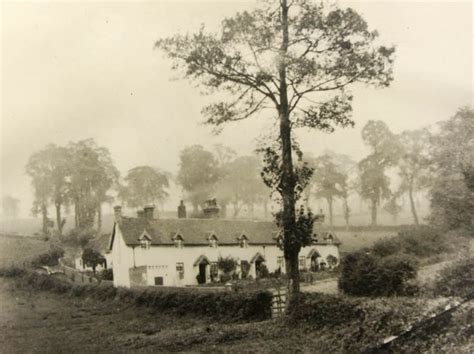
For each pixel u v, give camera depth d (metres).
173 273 51.44
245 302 26.97
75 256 68.19
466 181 28.05
